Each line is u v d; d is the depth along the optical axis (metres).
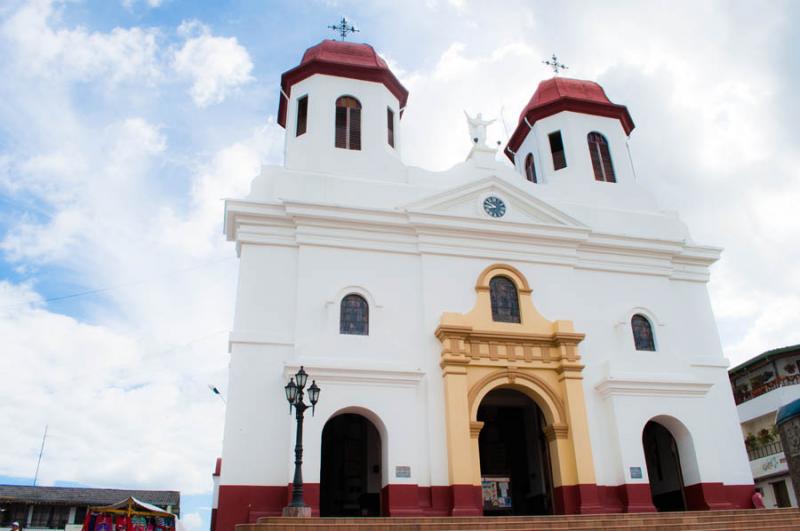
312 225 19.14
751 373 32.12
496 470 21.33
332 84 22.50
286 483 16.22
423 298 19.08
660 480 20.75
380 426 17.38
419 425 17.52
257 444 16.45
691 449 18.98
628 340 20.34
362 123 22.12
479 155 22.45
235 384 16.95
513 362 18.70
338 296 18.47
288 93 23.47
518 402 21.72
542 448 20.41
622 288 21.20
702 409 19.42
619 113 24.94
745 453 19.94
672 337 20.94
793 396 27.02
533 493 20.77
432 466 17.09
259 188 19.98
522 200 21.27
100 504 30.80
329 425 19.52
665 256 22.06
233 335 17.45
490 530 13.89
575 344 19.17
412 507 16.41
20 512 30.00
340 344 17.83
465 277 19.72
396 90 23.77
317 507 15.72
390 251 19.50
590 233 21.22
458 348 18.16
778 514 15.95
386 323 18.53
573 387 18.59
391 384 17.42
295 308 18.16
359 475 19.19
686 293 22.16
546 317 19.89
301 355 17.30
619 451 18.28
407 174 21.44
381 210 19.52
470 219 20.14
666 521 15.02
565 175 23.52
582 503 17.36
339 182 20.31
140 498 32.12
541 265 20.58
